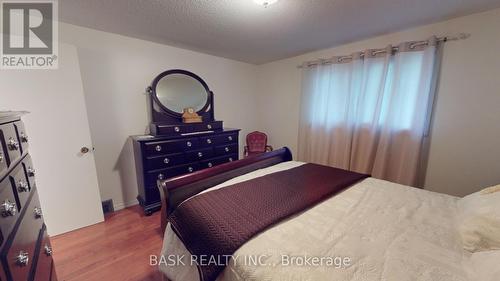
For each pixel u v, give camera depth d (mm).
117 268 1590
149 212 2381
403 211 1198
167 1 1616
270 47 2859
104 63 2320
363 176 1716
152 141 2309
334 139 2924
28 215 945
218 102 3451
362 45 2604
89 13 1819
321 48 2932
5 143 827
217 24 2064
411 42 2166
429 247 904
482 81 1890
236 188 1457
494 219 862
